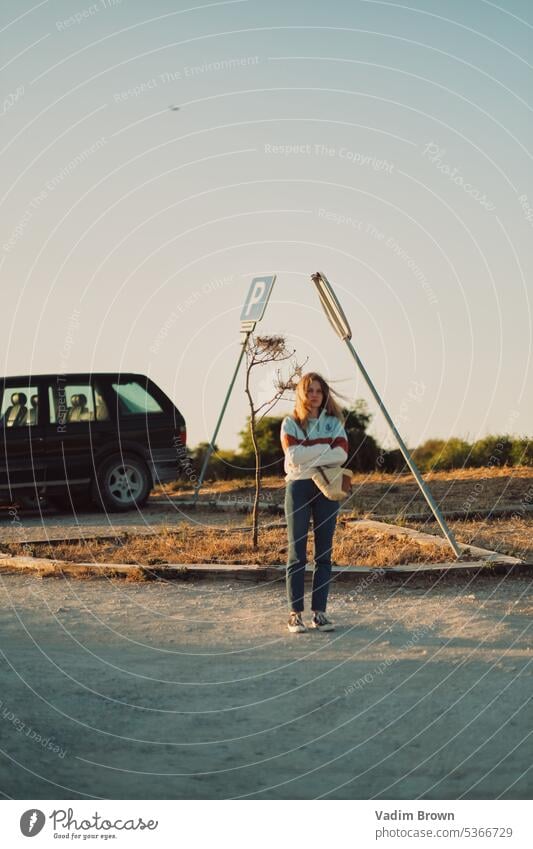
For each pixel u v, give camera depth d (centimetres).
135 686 581
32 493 1435
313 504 729
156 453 1506
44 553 1048
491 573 893
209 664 627
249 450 2119
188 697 561
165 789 438
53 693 566
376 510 1322
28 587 887
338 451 723
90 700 554
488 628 704
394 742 488
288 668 616
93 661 635
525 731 495
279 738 496
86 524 1340
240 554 1007
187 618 757
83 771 456
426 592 838
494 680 576
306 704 546
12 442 1426
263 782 445
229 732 505
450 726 506
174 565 935
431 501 955
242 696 562
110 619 755
